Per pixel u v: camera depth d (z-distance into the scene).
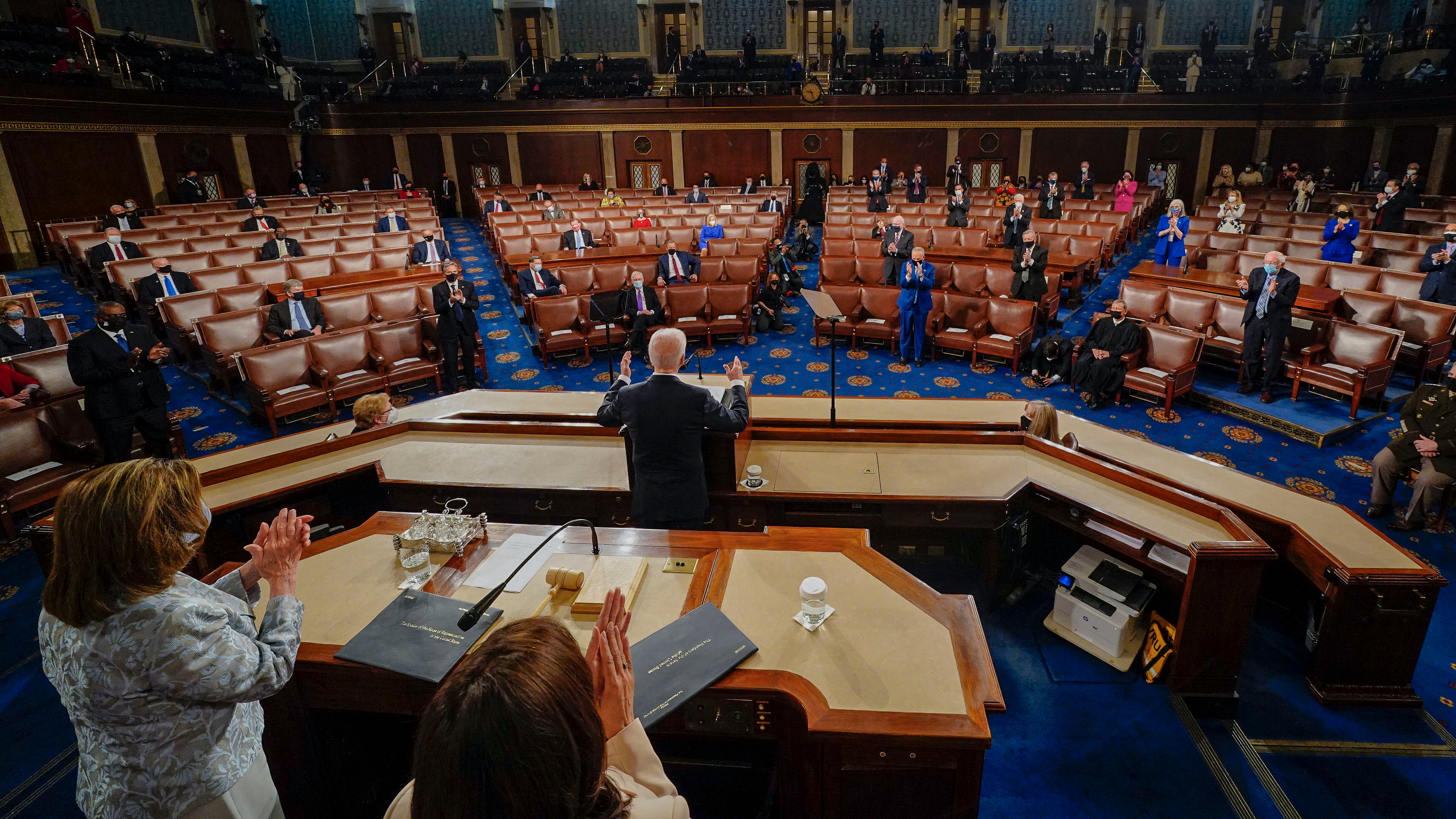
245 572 2.38
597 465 4.83
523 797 1.08
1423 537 5.72
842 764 2.55
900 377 9.47
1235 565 3.76
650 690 2.48
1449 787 3.63
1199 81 23.50
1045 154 22.06
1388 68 22.19
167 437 7.00
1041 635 4.64
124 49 18.36
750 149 22.59
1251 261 10.65
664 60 25.81
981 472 4.66
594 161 22.84
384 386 8.58
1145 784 3.64
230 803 2.10
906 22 25.44
